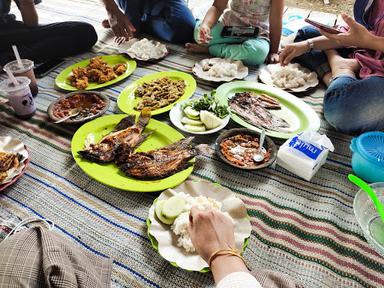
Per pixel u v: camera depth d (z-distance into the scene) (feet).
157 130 4.71
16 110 5.13
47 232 2.65
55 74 6.46
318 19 8.64
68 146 4.70
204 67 6.36
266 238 3.43
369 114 4.51
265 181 4.14
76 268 2.55
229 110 4.99
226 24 7.07
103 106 5.19
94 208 3.81
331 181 4.14
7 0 7.35
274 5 6.51
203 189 3.72
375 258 3.22
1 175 3.91
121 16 7.23
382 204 3.57
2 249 2.44
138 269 3.17
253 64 6.69
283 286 2.59
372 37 4.56
